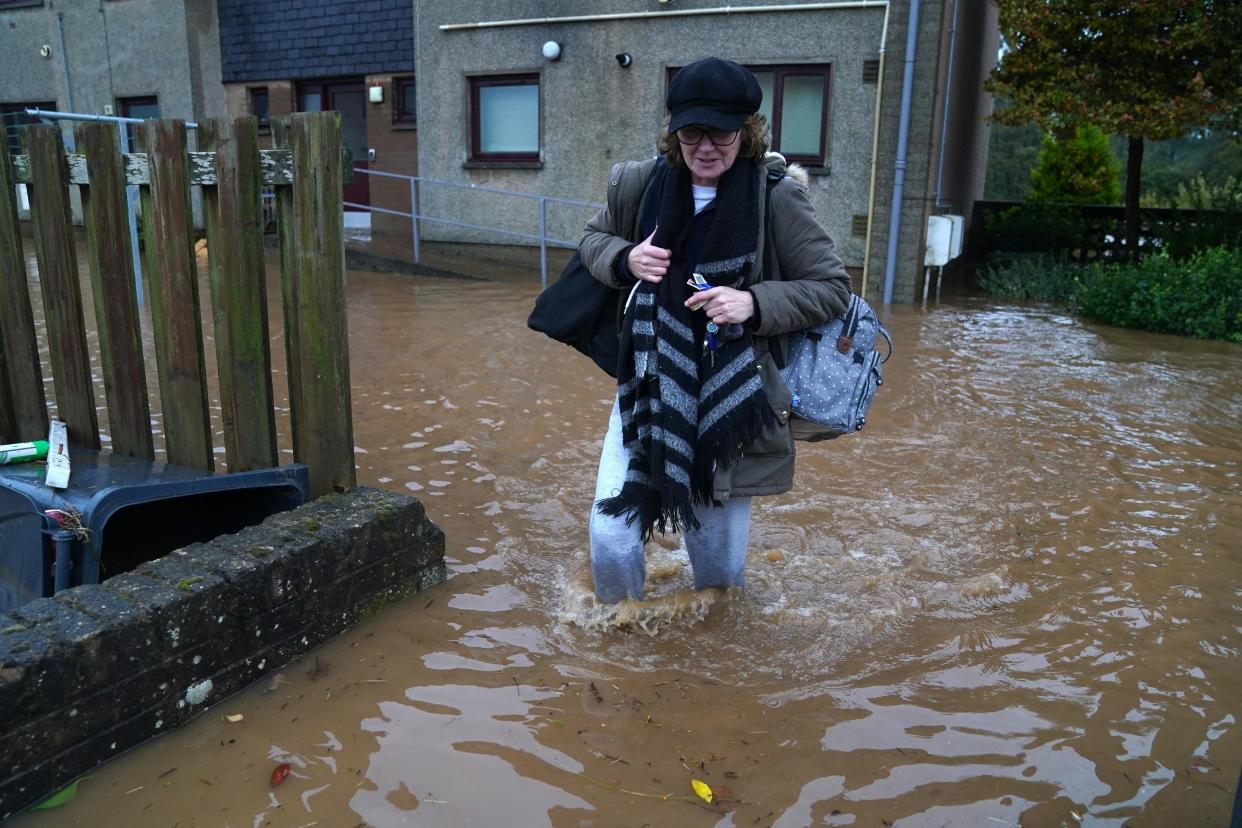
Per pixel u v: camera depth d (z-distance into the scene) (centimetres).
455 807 210
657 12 1179
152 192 318
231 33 1573
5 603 290
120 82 1673
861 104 1105
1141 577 337
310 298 311
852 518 396
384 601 303
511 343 768
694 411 251
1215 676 271
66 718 213
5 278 357
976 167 1546
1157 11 1009
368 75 1469
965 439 516
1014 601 320
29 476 294
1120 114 1048
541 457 469
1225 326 870
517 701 253
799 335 258
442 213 1402
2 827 201
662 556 355
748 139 243
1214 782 223
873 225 1100
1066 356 775
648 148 1239
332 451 321
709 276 243
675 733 240
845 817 209
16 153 348
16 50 1761
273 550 267
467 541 361
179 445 336
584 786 218
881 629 299
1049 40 1061
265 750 229
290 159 305
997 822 208
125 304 331
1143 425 554
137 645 226
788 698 258
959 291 1224
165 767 222
